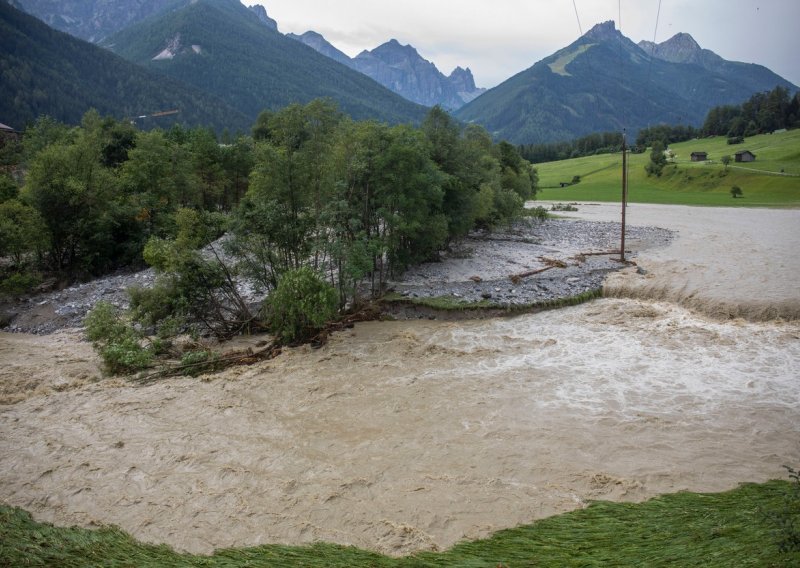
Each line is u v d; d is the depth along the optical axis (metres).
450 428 17.02
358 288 33.72
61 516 13.05
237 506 13.17
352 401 19.30
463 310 29.45
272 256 29.22
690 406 17.98
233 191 62.03
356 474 14.48
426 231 34.59
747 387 19.22
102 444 16.72
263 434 17.11
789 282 30.03
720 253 41.47
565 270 37.59
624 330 25.81
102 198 43.91
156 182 49.88
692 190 120.50
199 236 28.66
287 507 13.05
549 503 12.85
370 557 10.18
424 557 10.18
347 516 12.55
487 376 21.09
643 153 177.12
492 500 13.05
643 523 10.65
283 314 26.11
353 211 30.27
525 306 29.77
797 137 153.88
